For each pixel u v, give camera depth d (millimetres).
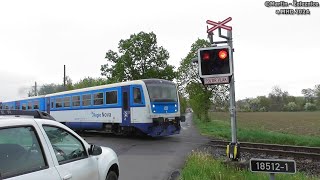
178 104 20891
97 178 5832
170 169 11172
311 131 30156
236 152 9508
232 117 9609
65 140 5281
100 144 18453
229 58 8797
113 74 41125
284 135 21719
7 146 4117
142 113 19609
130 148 16578
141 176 10086
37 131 4641
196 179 8422
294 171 5344
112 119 21672
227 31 9609
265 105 119500
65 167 4926
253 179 8117
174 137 21969
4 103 38750
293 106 114500
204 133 25047
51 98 29094
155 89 19938
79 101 25156
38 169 4406
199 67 8977
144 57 40219
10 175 3982
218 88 35938
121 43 41031
